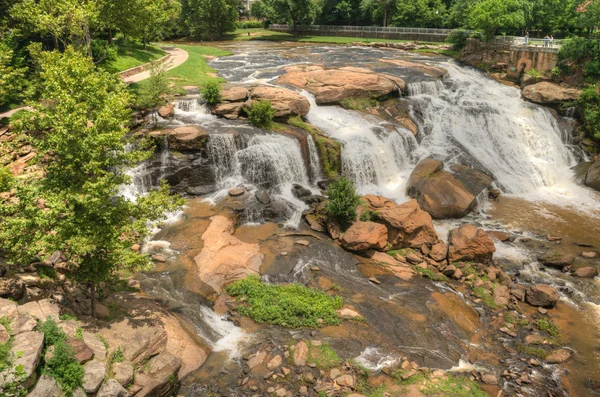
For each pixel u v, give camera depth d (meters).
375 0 80.94
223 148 27.86
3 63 23.95
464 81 45.28
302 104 33.25
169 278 19.19
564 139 37.72
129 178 14.39
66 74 14.06
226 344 16.28
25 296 14.61
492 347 17.11
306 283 19.98
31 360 10.78
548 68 45.47
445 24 75.38
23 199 13.20
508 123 36.72
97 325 14.47
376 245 22.44
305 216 25.45
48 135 13.73
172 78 39.59
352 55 58.28
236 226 24.42
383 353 16.05
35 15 27.47
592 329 18.33
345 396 13.96
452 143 35.06
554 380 15.52
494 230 26.22
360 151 31.11
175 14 64.62
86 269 13.66
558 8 59.81
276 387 14.29
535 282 21.48
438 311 18.66
